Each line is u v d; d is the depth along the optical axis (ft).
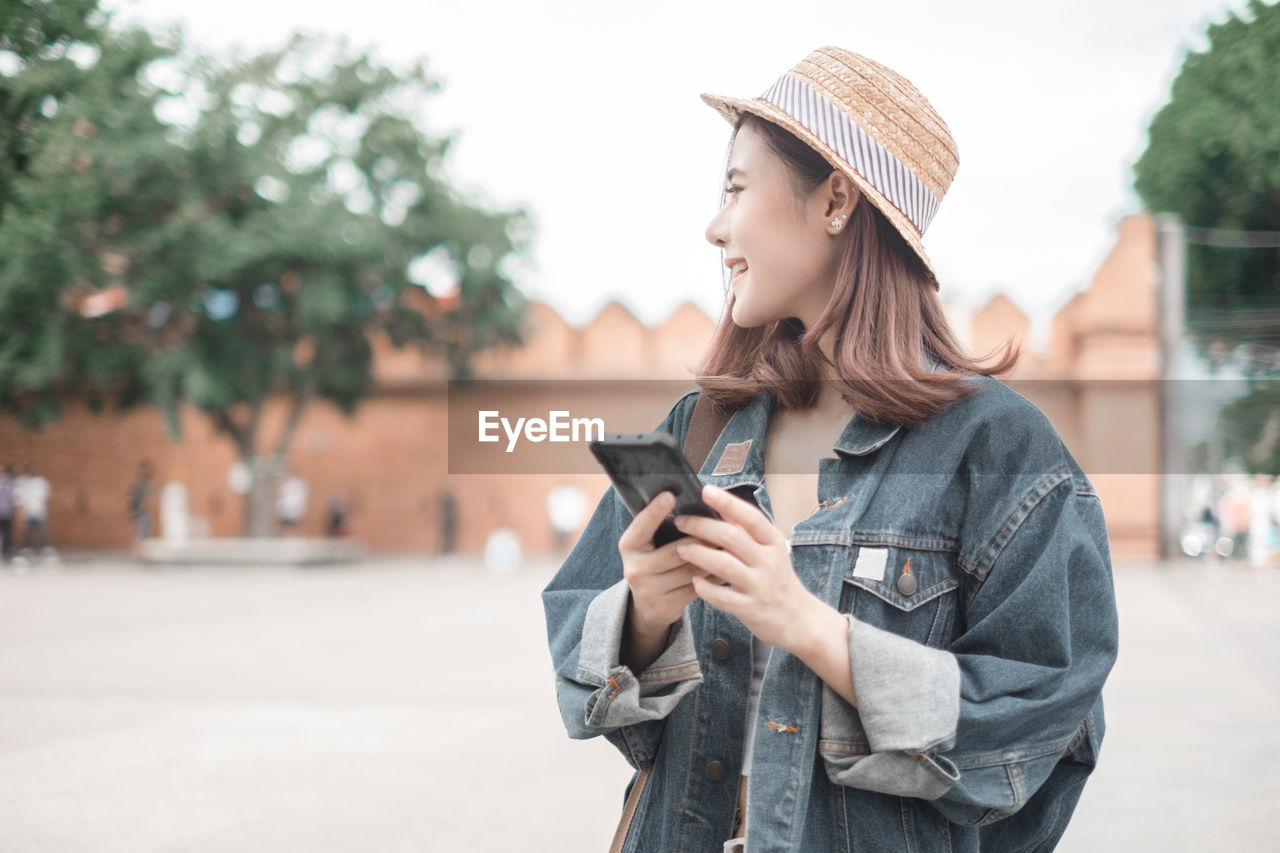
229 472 103.24
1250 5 54.80
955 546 3.90
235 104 73.97
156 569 79.30
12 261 62.39
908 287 4.05
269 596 55.93
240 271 75.36
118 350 76.38
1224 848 14.48
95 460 104.58
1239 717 22.71
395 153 78.89
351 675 28.89
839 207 4.10
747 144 4.27
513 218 85.97
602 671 3.87
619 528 4.47
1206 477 67.51
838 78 4.10
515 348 89.56
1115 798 16.90
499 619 43.83
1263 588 54.34
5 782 18.19
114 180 66.69
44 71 40.47
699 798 4.10
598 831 15.42
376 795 17.33
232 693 26.30
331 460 101.55
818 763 3.80
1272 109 55.21
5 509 83.25
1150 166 61.41
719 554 3.38
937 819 3.80
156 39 67.41
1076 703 3.64
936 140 4.14
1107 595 3.77
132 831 15.55
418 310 87.45
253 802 16.97
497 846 14.78
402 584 64.75
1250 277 63.26
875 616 3.83
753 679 4.19
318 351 84.99
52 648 34.91
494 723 22.68
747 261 4.25
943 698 3.48
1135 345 71.67
